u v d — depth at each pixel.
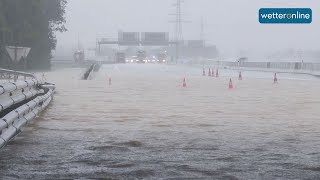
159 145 9.66
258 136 11.05
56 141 10.02
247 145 9.77
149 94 26.41
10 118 9.48
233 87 34.78
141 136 10.89
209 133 11.48
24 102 13.69
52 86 22.17
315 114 16.48
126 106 18.97
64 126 12.54
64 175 7.00
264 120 14.49
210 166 7.70
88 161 8.00
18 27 73.25
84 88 31.67
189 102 21.33
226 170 7.43
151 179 6.82
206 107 18.92
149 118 14.78
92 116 15.15
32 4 76.00
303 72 66.44
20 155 8.44
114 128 12.27
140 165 7.73
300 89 32.72
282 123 13.73
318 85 38.34
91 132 11.47
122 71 75.00
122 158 8.28
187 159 8.25
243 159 8.29
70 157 8.31
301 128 12.59
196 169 7.47
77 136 10.77
